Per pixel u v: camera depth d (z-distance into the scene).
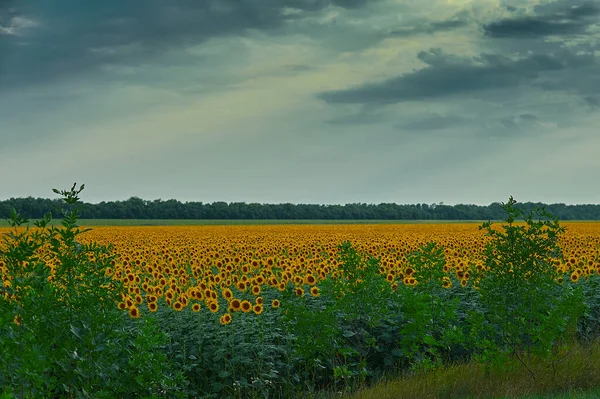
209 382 12.35
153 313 13.92
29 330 8.43
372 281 13.25
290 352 13.02
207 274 17.17
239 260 20.67
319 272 16.56
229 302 13.56
